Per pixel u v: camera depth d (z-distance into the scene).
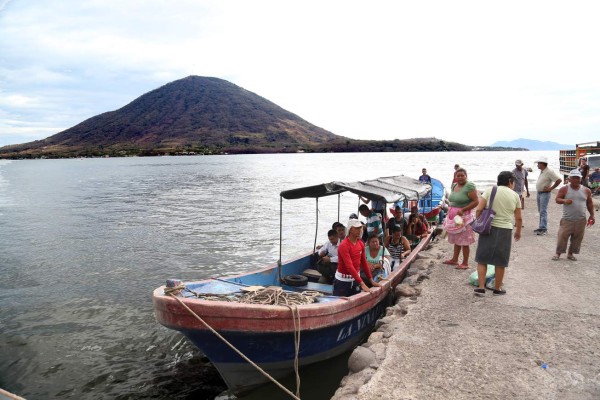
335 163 135.50
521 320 6.66
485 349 5.77
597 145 27.97
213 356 6.76
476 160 152.62
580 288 8.07
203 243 19.41
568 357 5.48
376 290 8.12
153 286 13.20
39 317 10.73
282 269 9.76
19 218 28.28
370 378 5.21
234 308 6.29
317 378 7.51
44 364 8.44
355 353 5.95
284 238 20.36
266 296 6.99
